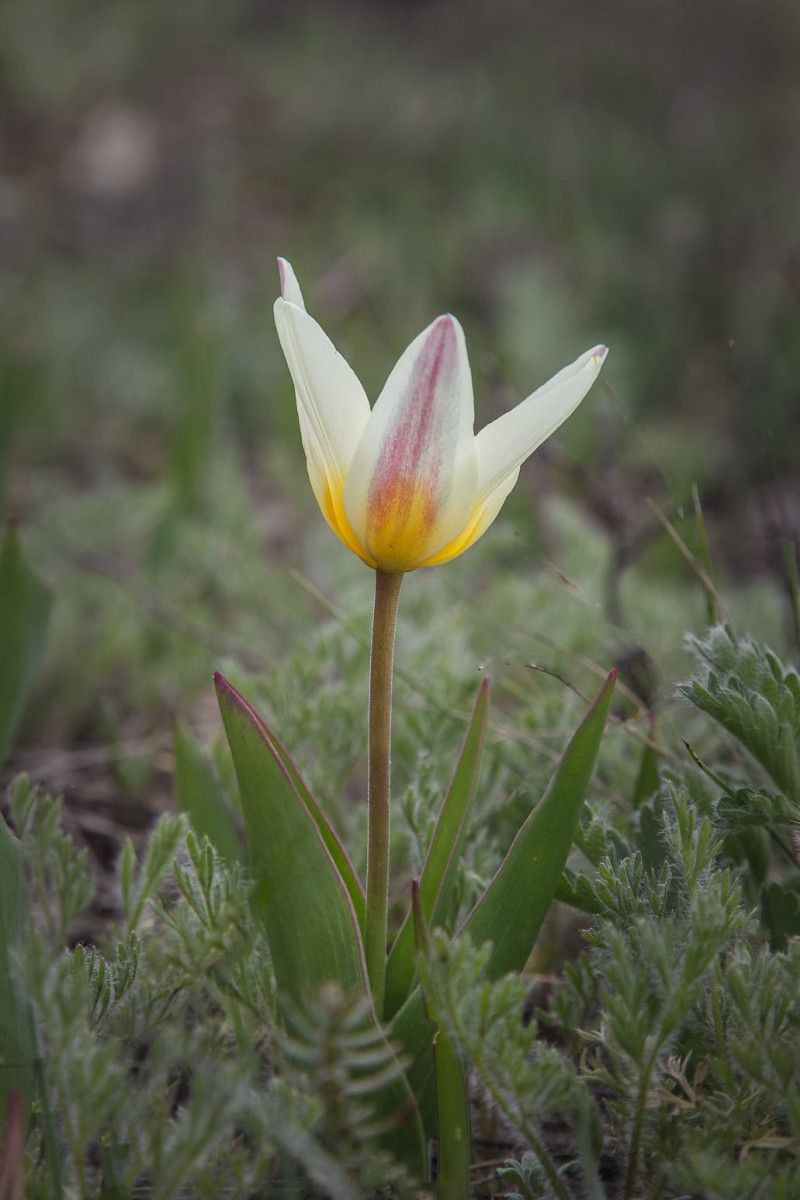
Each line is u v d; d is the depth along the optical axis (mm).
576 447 1012
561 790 445
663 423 1165
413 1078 452
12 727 547
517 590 741
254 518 963
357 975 442
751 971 442
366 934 450
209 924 462
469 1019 427
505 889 448
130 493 966
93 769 675
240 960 464
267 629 832
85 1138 421
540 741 578
